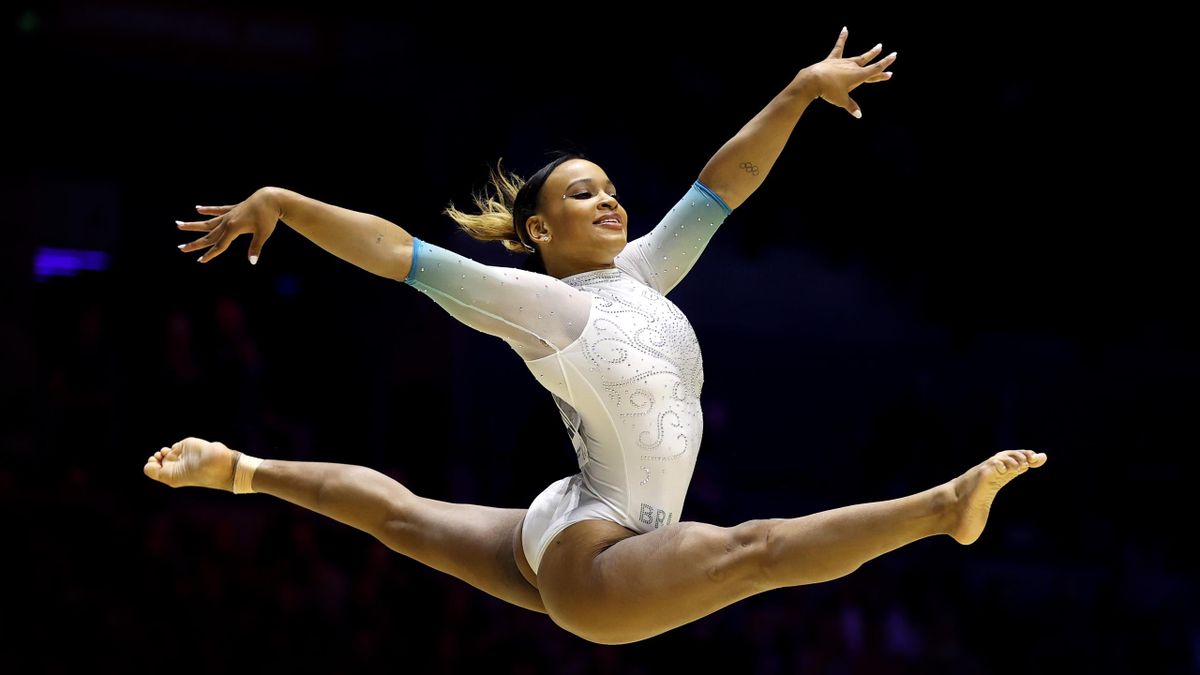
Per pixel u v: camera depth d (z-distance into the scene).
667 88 16.50
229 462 6.89
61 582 12.12
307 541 12.98
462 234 15.77
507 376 16.56
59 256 14.92
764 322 18.70
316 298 15.63
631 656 13.68
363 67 15.97
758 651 13.98
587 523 6.16
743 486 18.17
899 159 17.69
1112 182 17.81
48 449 13.08
